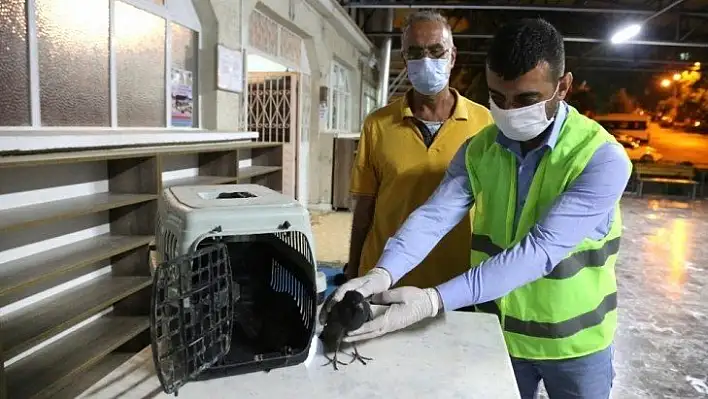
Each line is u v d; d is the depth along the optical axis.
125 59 3.50
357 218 1.93
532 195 1.24
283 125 6.98
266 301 1.07
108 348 2.33
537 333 1.27
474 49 11.91
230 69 4.68
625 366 2.99
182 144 3.54
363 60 10.69
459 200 1.38
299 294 1.02
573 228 1.12
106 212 2.75
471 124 1.73
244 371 0.93
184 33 4.25
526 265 1.10
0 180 2.21
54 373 2.11
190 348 0.87
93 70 3.19
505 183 1.30
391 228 1.77
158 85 3.90
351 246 1.98
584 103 13.20
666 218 8.21
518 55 1.09
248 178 4.33
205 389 0.89
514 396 0.88
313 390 0.89
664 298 4.18
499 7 7.59
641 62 12.28
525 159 1.25
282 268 1.05
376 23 10.43
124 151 2.70
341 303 1.00
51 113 2.88
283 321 1.04
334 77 9.02
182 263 0.82
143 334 2.64
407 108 1.75
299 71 6.95
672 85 12.56
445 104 1.74
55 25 2.88
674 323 3.64
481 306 1.38
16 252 2.26
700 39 10.37
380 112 1.84
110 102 3.32
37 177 2.39
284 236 0.99
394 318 1.04
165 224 0.99
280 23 6.17
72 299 2.39
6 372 2.10
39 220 2.02
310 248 0.96
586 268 1.26
